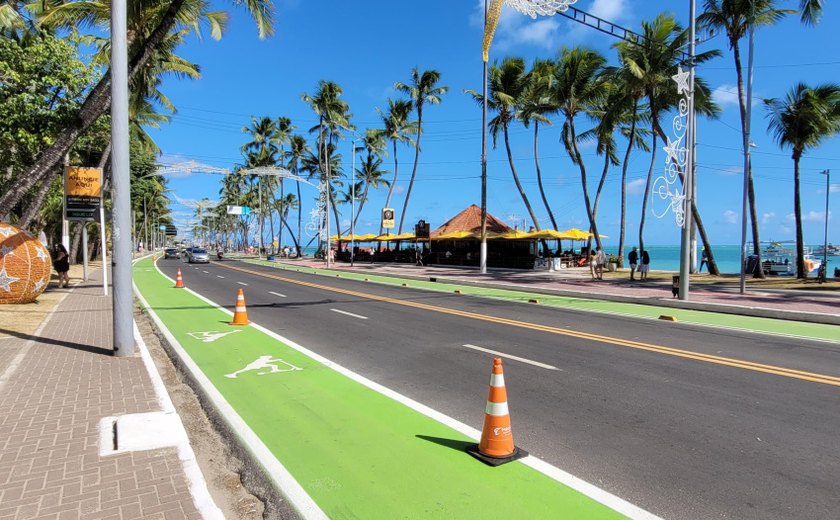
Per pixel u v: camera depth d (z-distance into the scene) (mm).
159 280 26469
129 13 12312
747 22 22172
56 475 4000
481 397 6223
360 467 4246
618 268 38156
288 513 3551
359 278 29781
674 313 14727
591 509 3557
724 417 5520
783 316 13664
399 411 5684
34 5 16000
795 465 4332
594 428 5184
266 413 5637
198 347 9281
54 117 12875
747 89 19141
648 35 25422
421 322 12266
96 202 16812
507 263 39188
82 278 26312
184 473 4059
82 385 6457
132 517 3410
